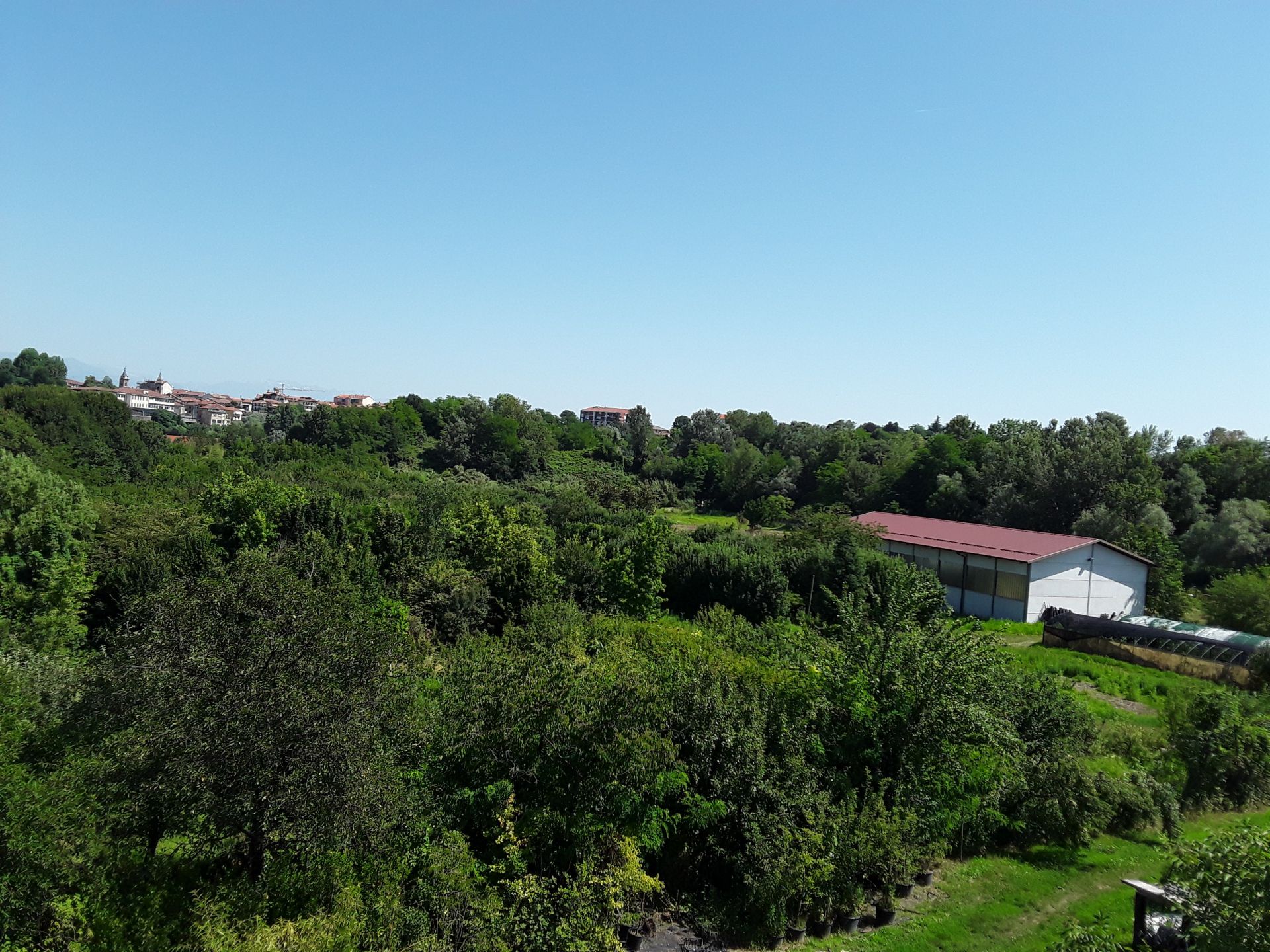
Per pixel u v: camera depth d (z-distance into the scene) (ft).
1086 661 105.91
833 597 62.49
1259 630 121.08
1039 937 41.34
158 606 34.94
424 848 35.50
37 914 30.19
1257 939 22.56
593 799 40.32
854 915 42.27
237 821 32.24
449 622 86.28
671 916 41.73
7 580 85.51
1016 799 54.70
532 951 33.78
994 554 144.97
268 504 111.04
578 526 145.18
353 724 32.96
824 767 49.08
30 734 36.94
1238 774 60.75
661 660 54.03
